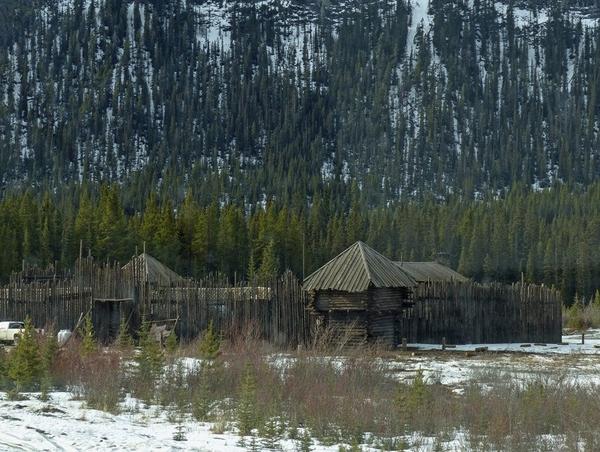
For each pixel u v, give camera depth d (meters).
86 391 34.91
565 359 59.91
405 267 97.69
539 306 81.12
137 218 169.62
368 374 39.94
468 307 77.75
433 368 51.19
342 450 24.56
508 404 31.53
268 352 50.28
